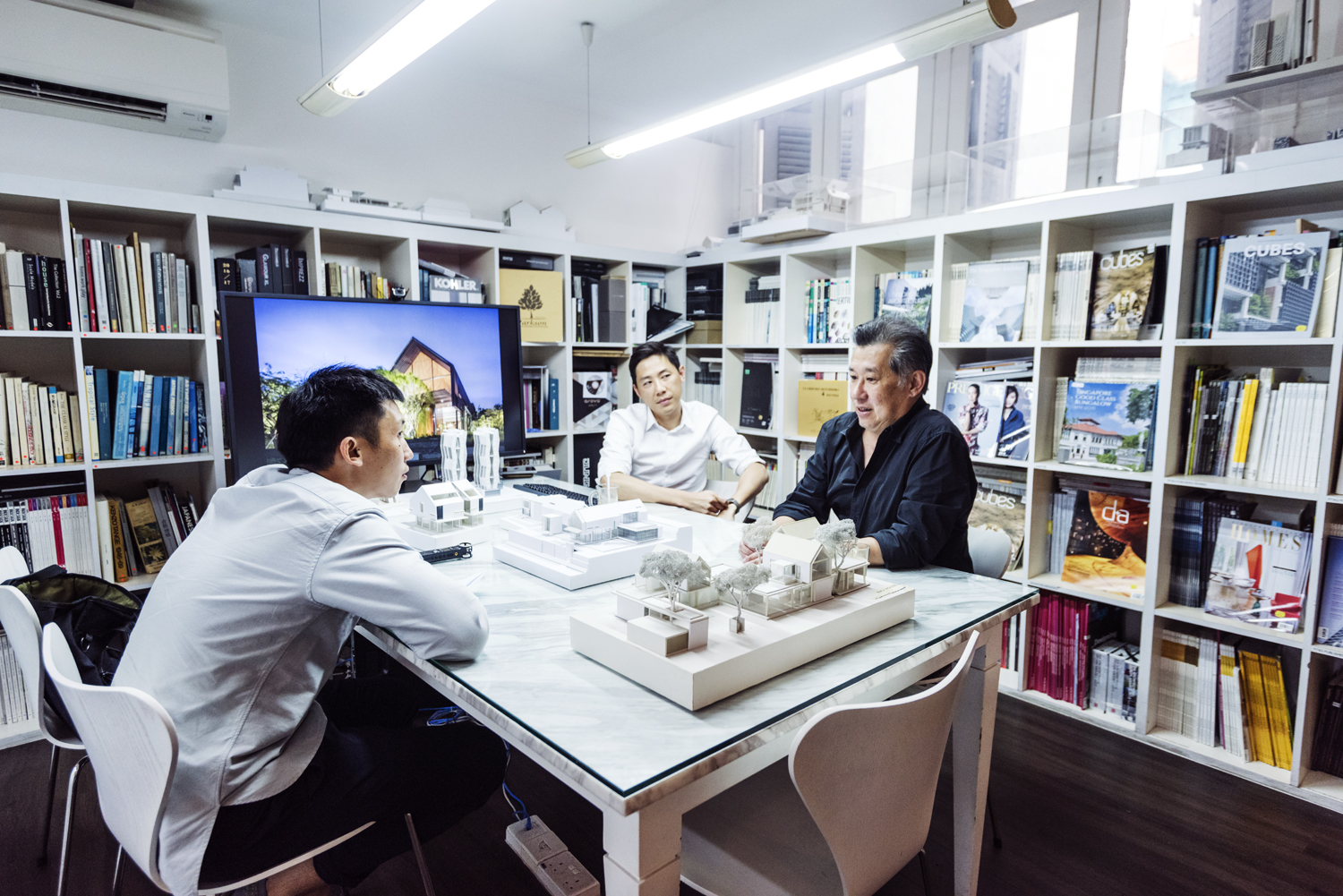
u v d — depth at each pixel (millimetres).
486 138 3529
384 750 1223
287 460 1249
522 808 1832
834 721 849
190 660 1044
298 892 1596
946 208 2822
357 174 3180
